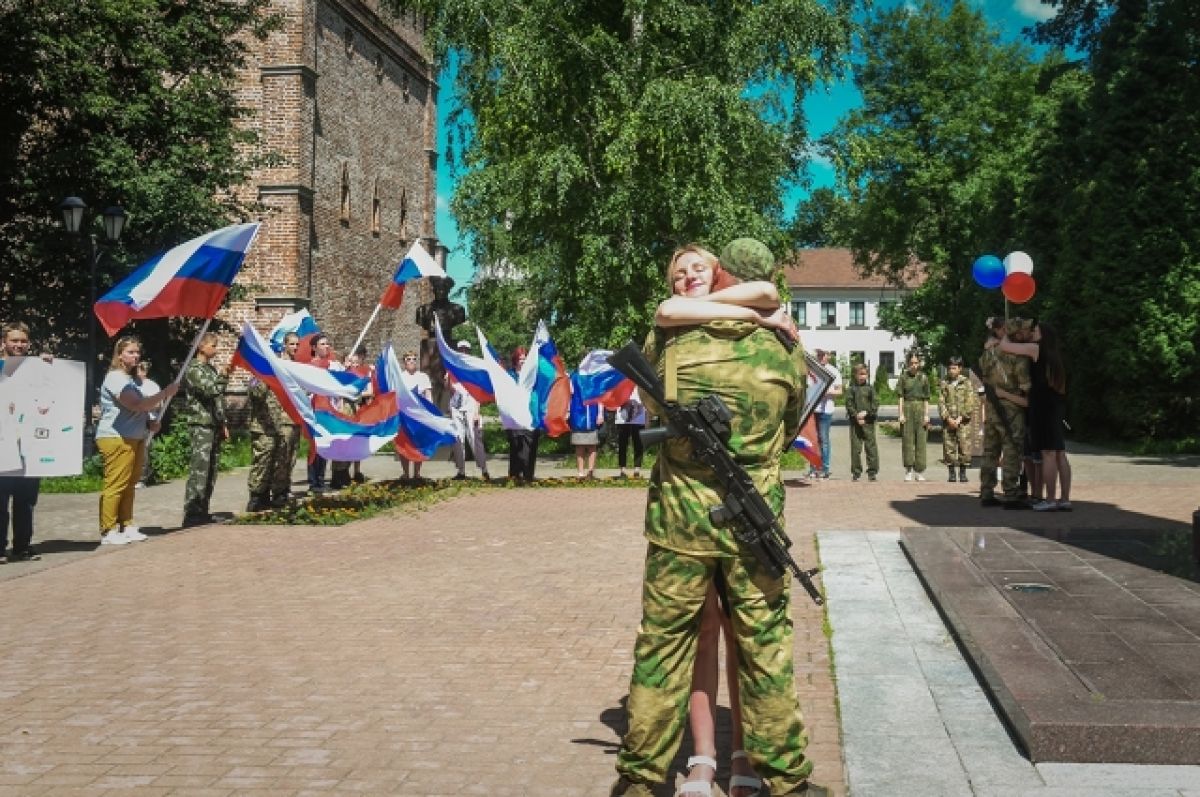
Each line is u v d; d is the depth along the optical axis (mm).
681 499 3982
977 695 5469
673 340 4113
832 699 5520
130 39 24297
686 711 4094
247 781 4559
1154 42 26625
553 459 24328
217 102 26125
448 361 18031
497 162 24281
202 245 11516
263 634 7320
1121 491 15289
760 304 4102
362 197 39938
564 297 25422
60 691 5969
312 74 33938
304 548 11133
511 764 4734
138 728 5301
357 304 39688
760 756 4016
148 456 18328
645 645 4070
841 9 24406
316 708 5613
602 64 22500
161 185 23656
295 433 14859
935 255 43000
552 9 22250
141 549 11102
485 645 6953
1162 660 5312
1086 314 27359
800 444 13359
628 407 18703
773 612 4016
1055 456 12672
